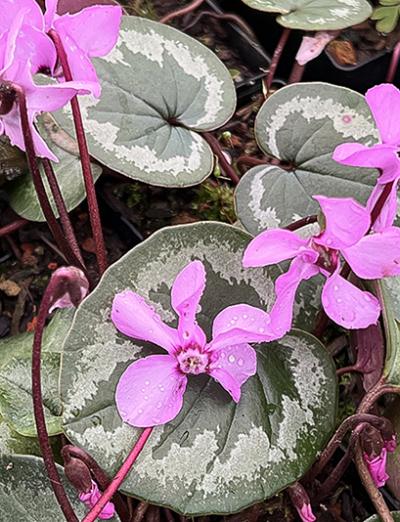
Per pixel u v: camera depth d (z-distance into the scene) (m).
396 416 0.13
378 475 0.12
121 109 0.14
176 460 0.11
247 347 0.11
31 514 0.12
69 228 0.13
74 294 0.10
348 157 0.10
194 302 0.10
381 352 0.13
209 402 0.11
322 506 0.14
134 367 0.11
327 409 0.12
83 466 0.10
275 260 0.10
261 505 0.14
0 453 0.12
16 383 0.12
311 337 0.12
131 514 0.13
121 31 0.14
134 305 0.11
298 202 0.14
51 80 0.13
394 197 0.11
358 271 0.11
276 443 0.11
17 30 0.10
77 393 0.11
